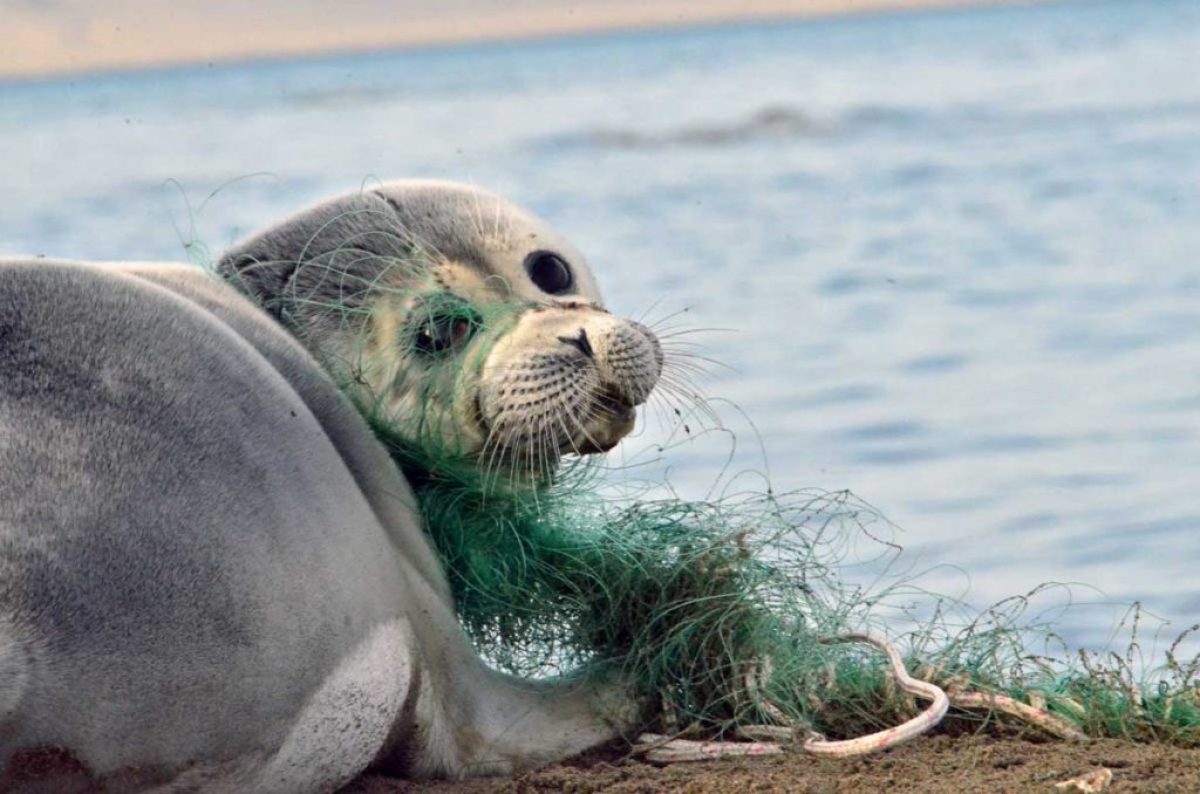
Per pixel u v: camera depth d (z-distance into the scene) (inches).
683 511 508.7
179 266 491.8
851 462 1116.5
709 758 461.7
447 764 448.1
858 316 1792.6
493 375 489.7
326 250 518.6
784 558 509.0
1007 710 482.9
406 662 425.7
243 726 378.3
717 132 4672.7
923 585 807.1
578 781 437.7
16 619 347.6
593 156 4224.9
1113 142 3727.9
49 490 362.0
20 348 380.5
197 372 399.2
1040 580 826.2
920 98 5511.8
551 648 505.4
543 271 535.5
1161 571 842.2
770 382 1429.6
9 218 3134.8
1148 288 1881.2
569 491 517.3
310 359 485.1
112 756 357.7
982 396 1341.0
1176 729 481.7
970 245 2352.4
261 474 394.6
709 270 2210.9
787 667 486.3
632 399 500.4
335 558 405.4
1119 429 1202.6
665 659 485.7
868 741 458.3
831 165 3695.9
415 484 503.8
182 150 5201.8
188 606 367.6
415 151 4549.7
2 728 343.6
